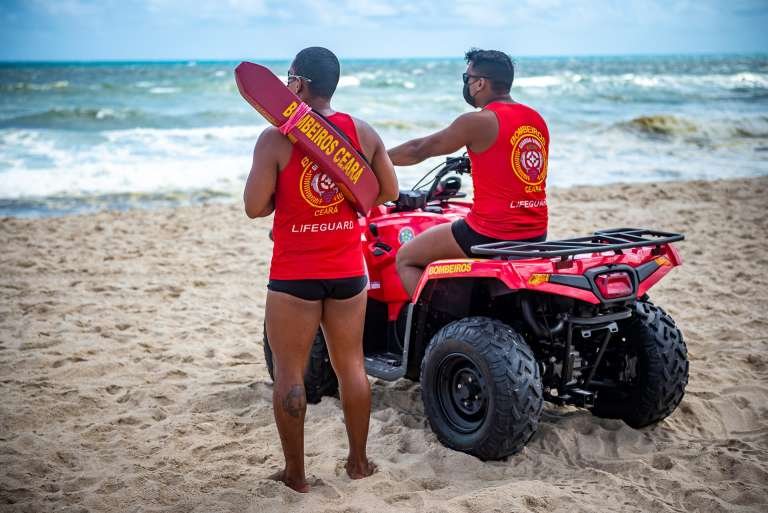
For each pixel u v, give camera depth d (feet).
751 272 25.03
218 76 184.34
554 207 36.40
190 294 23.43
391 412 14.29
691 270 25.45
